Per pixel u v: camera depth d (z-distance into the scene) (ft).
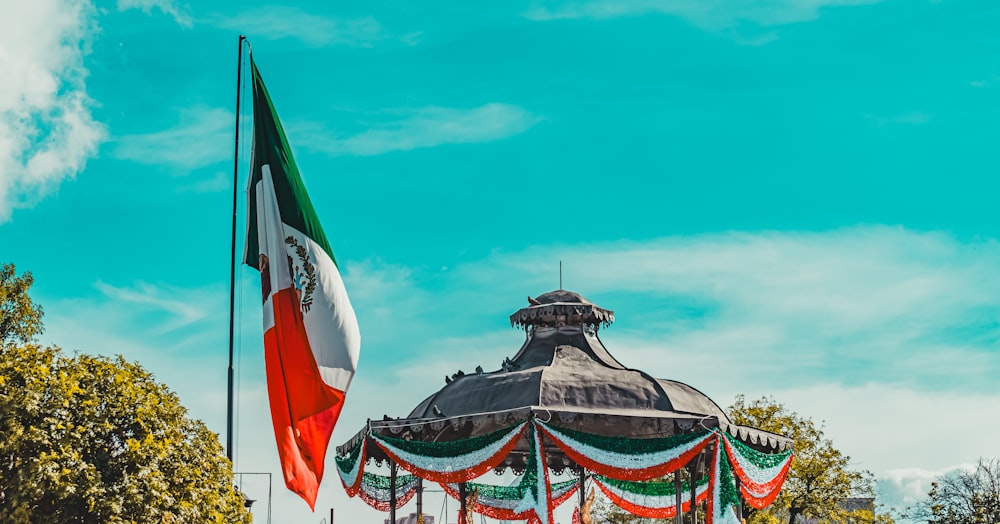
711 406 116.88
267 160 104.53
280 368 100.22
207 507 103.14
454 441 107.34
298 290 101.24
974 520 197.98
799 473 188.65
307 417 99.14
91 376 102.22
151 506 97.50
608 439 104.63
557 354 118.73
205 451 107.86
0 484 94.07
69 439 96.84
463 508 122.42
